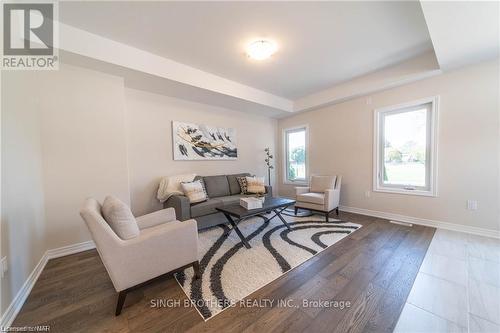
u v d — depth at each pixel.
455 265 1.94
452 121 2.85
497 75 2.52
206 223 3.09
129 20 2.05
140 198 3.28
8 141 1.51
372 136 3.69
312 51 2.68
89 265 2.09
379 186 3.66
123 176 2.76
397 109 3.39
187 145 3.78
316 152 4.60
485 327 1.25
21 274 1.58
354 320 1.32
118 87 2.72
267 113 4.85
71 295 1.61
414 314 1.36
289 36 2.35
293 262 2.05
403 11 1.98
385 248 2.34
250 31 2.25
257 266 1.98
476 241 2.47
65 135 2.38
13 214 1.53
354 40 2.45
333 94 3.93
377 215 3.66
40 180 2.15
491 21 1.82
